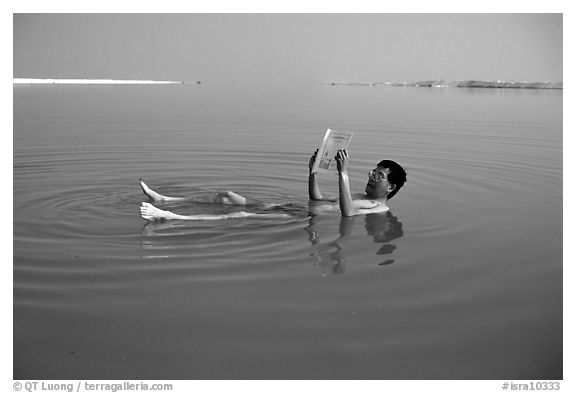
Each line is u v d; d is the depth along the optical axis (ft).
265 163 29.48
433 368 9.94
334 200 20.35
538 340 10.93
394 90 140.67
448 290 13.12
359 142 36.70
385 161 20.33
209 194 21.22
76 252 15.21
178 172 26.94
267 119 53.42
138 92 123.24
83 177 25.40
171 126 46.44
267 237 16.63
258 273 13.89
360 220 18.62
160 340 10.66
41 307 11.94
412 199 21.62
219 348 10.39
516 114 57.93
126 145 35.27
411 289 13.12
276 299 12.41
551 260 15.21
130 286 13.03
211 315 11.62
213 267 14.25
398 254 15.47
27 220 18.20
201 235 16.71
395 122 50.11
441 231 17.63
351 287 13.14
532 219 19.08
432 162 29.35
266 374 9.63
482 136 39.73
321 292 12.82
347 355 10.23
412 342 10.72
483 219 19.02
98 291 12.74
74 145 34.96
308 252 15.46
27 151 32.50
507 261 15.10
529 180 25.20
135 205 20.21
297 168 28.17
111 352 10.28
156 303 12.16
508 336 11.06
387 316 11.71
